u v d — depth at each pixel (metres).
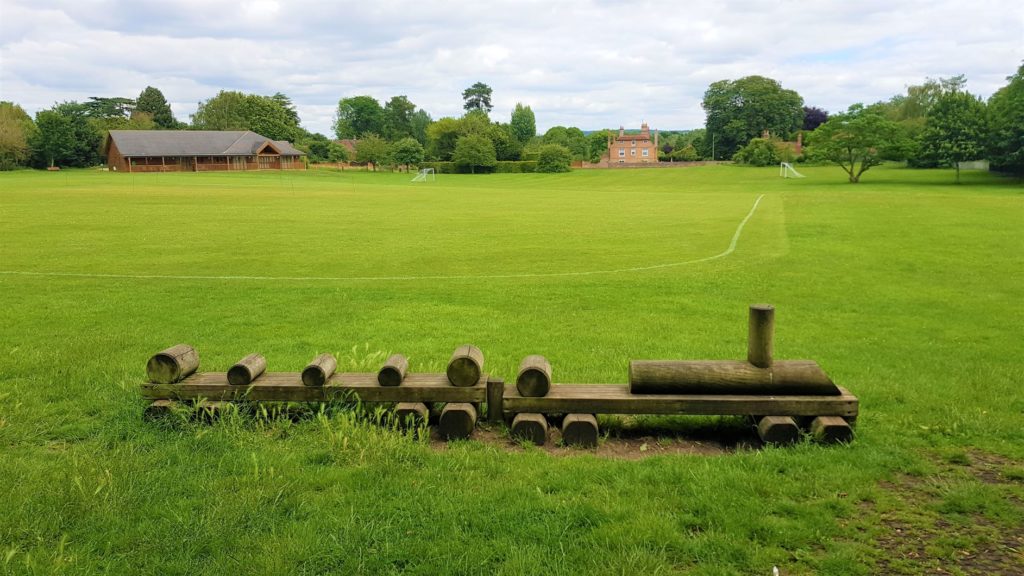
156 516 3.98
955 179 68.69
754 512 4.00
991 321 10.38
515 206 37.88
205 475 4.49
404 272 15.22
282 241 20.88
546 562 3.53
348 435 5.00
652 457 4.90
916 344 8.94
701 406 5.18
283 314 10.64
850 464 4.68
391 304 11.49
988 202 34.16
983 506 4.09
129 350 8.14
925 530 3.84
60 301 11.43
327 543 3.68
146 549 3.64
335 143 130.12
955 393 6.50
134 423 5.32
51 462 4.68
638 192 58.44
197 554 3.62
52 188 49.28
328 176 92.56
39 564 3.47
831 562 3.50
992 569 3.46
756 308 5.15
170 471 4.54
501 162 113.12
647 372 5.27
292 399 5.48
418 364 7.61
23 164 98.31
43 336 8.92
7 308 10.78
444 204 39.38
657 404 5.21
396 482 4.42
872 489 4.29
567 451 5.13
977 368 7.58
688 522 3.93
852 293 12.63
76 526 3.85
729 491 4.27
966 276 14.39
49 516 3.91
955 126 66.19
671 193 55.84
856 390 6.55
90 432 5.32
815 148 71.69
